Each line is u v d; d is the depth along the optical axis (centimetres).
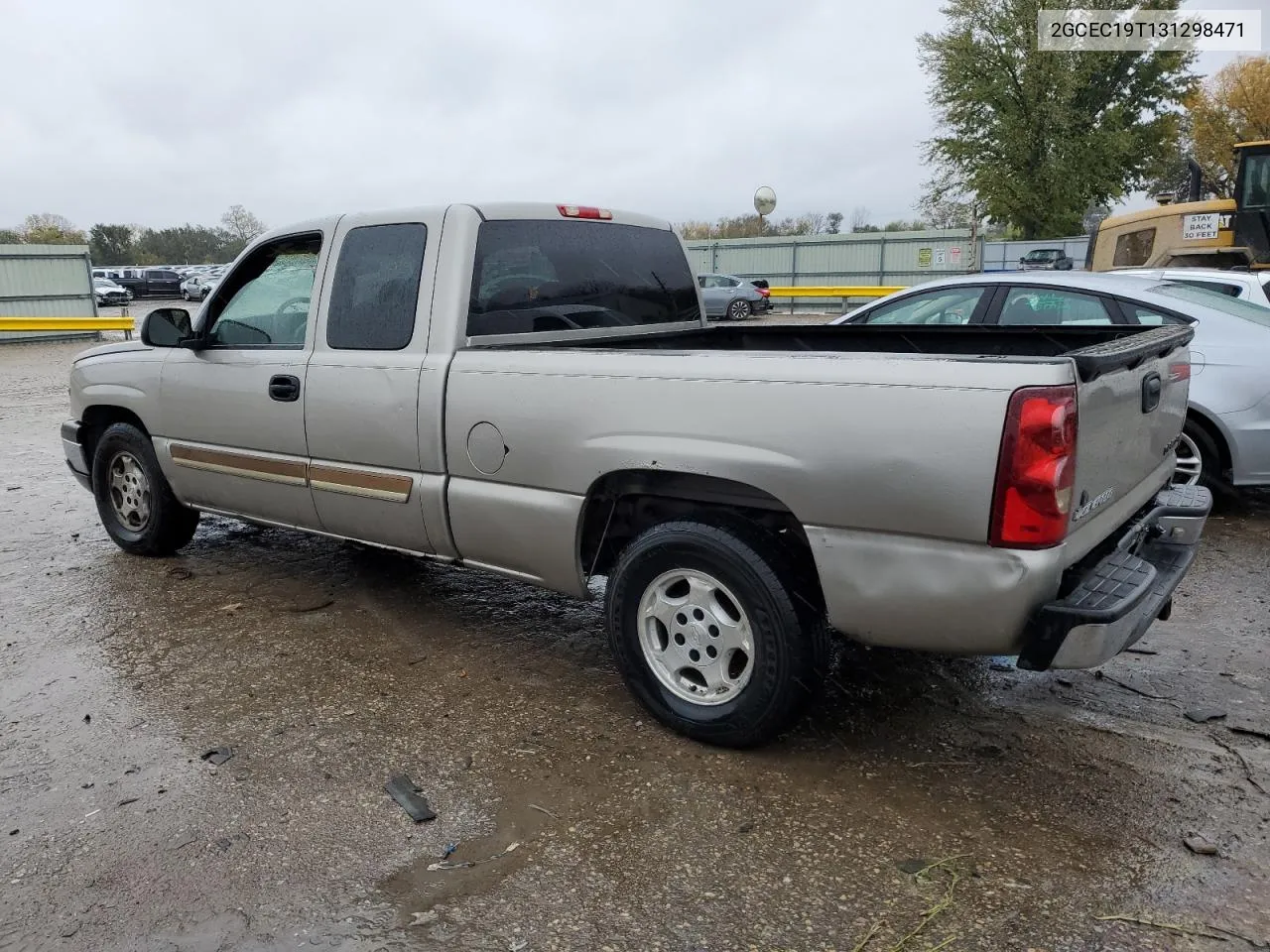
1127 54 3581
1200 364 589
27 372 1700
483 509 376
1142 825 286
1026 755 328
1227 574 510
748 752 333
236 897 262
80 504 724
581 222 449
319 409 427
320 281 433
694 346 507
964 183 3750
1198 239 1295
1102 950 235
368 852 281
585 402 341
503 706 372
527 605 485
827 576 296
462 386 376
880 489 281
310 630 454
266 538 609
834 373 289
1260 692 372
